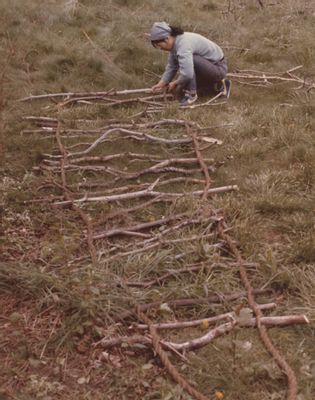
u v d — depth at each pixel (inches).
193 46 257.1
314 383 123.3
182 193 190.7
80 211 178.5
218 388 122.4
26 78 277.3
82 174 202.7
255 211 184.2
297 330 137.4
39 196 188.1
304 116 245.8
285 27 357.7
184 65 254.2
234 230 170.7
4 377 124.6
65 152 210.2
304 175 202.5
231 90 278.1
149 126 233.9
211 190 192.5
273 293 150.1
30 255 161.3
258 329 136.0
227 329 134.2
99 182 198.7
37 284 145.2
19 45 307.7
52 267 155.6
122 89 276.4
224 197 189.3
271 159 218.4
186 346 130.5
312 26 369.1
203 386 122.7
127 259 157.8
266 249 166.7
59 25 346.6
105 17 365.7
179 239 164.6
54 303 141.2
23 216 175.8
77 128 234.5
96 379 125.3
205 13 397.4
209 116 247.3
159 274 155.0
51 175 197.6
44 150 214.8
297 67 299.9
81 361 129.3
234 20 379.2
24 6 358.9
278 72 302.8
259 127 238.7
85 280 141.2
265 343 131.2
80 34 337.7
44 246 162.2
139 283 149.4
